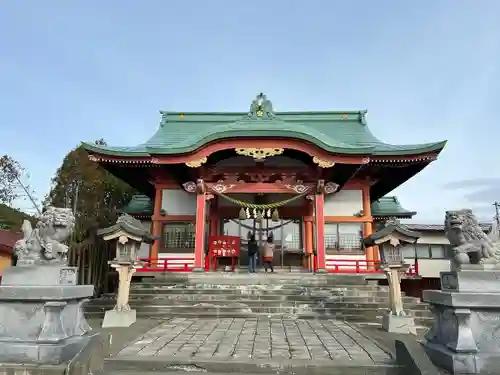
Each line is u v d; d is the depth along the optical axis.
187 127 28.44
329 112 28.98
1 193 36.66
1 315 6.93
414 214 28.34
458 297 6.54
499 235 7.50
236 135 20.22
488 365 6.20
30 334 6.83
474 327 6.57
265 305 14.95
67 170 34.59
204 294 15.99
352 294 16.00
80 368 6.38
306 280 17.92
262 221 24.89
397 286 11.99
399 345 7.51
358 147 20.02
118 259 12.52
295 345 9.20
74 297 7.36
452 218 7.37
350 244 23.77
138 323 12.66
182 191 24.69
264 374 7.28
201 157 20.41
